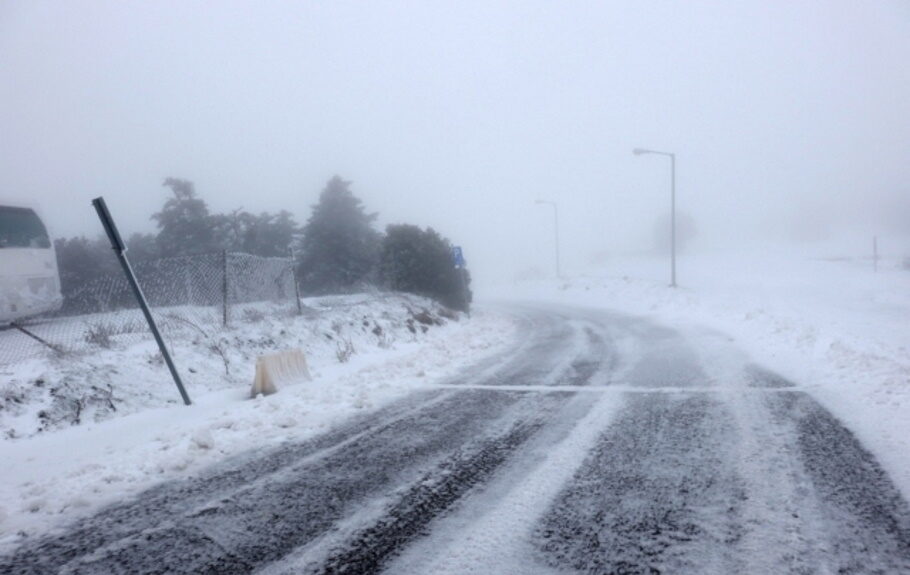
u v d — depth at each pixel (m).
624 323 18.30
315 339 12.98
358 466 5.10
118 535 3.90
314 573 3.17
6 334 10.95
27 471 5.50
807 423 5.59
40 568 3.47
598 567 3.04
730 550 3.15
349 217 30.42
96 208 7.76
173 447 6.01
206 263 14.41
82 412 7.48
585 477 4.46
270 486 4.70
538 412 6.80
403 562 3.23
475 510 3.94
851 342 9.65
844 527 3.36
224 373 10.02
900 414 5.63
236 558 3.43
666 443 5.23
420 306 21.12
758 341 11.54
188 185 28.73
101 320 12.12
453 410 7.15
